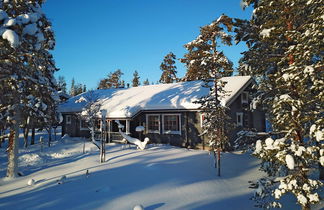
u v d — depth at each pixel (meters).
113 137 21.33
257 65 10.19
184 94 20.14
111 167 11.53
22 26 10.98
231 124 11.32
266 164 7.65
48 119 17.00
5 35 10.08
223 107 11.34
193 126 18.28
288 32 6.21
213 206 6.91
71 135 26.05
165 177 9.55
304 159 5.05
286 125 6.07
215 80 11.60
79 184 9.21
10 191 9.40
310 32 5.64
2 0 11.42
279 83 6.62
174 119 19.58
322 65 5.43
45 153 17.69
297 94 5.98
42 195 8.34
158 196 7.58
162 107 19.36
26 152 17.98
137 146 17.16
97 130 22.64
